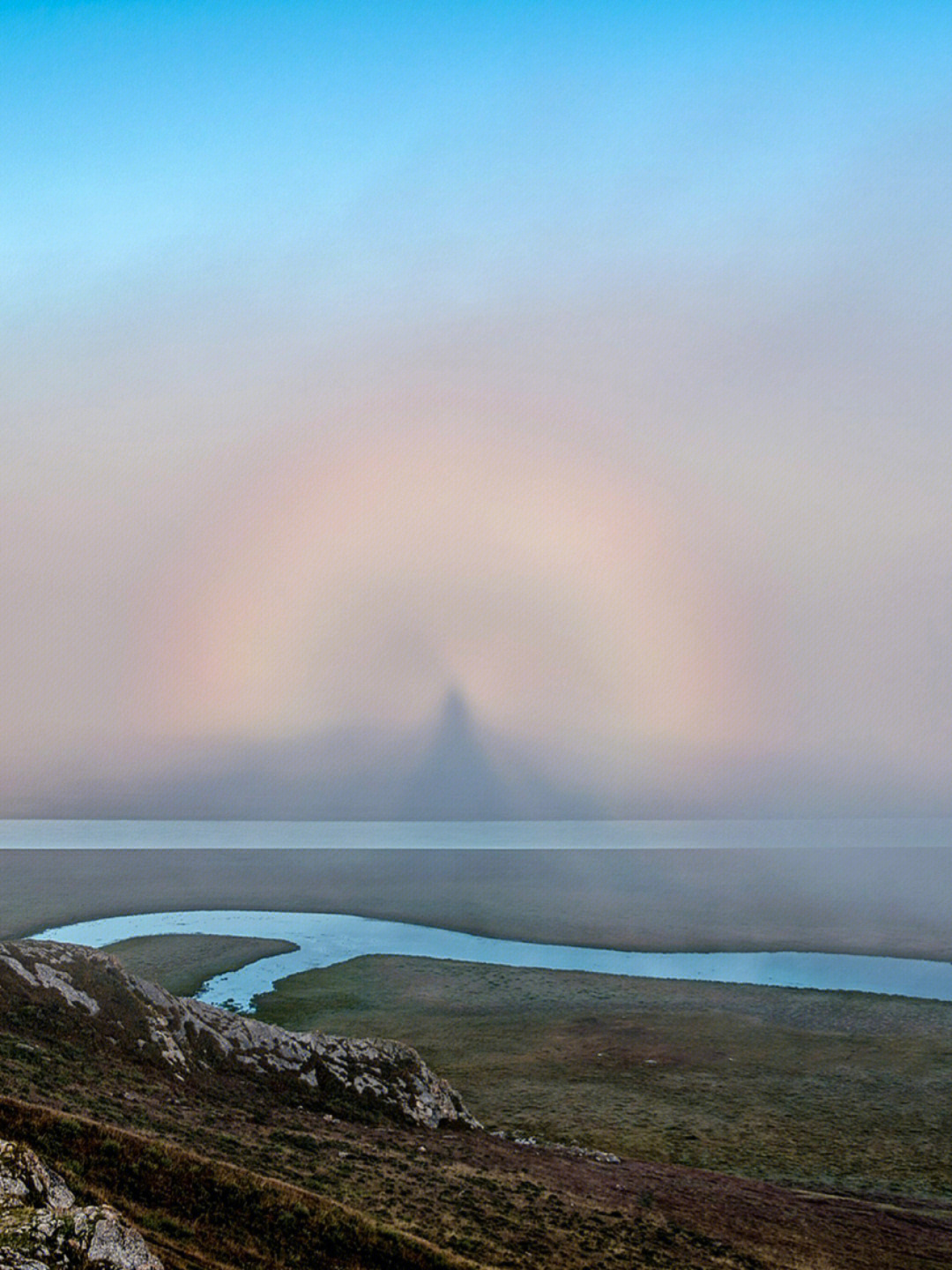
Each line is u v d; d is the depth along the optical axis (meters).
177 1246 24.16
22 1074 36.75
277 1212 28.28
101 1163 27.77
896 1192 46.47
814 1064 71.38
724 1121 57.81
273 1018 84.12
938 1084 66.19
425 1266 28.12
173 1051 47.16
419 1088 53.72
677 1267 32.91
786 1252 36.06
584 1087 65.00
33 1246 20.44
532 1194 38.91
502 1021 83.88
